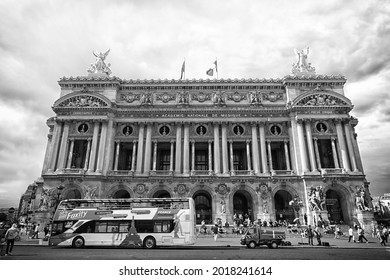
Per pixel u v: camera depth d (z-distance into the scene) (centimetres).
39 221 5366
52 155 5991
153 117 6312
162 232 3222
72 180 5725
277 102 6456
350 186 5691
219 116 6288
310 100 6238
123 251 2816
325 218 5312
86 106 6225
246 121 6250
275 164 6681
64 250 2920
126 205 3441
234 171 5928
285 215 5934
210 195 5975
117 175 5859
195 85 6562
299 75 6681
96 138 6056
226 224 5288
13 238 2461
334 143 6072
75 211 3375
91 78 6500
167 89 6606
